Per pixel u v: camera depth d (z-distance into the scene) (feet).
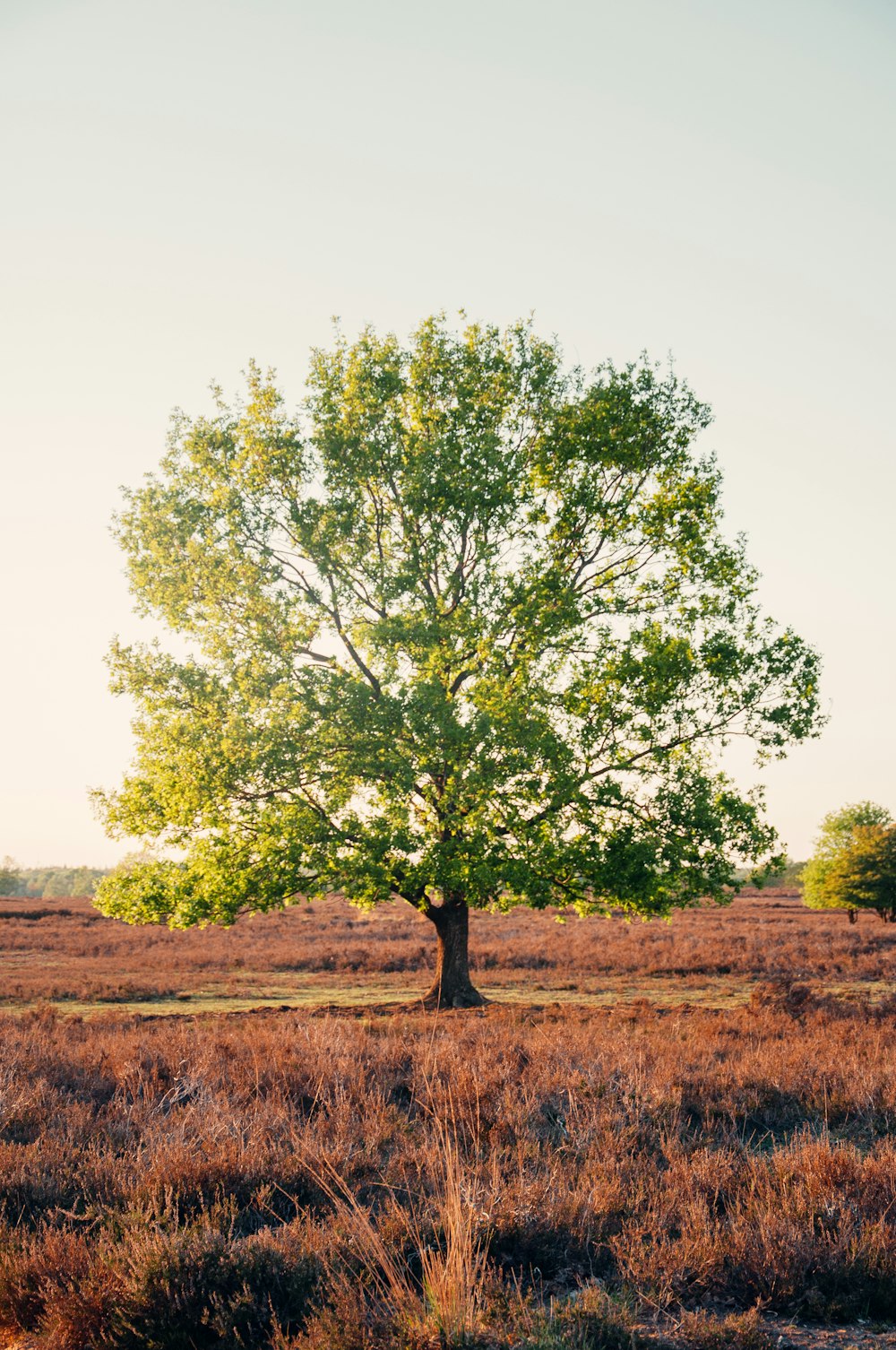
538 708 67.21
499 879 65.26
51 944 162.30
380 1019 63.10
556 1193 21.98
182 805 65.77
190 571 71.51
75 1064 40.55
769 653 71.31
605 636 71.67
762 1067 38.34
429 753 63.93
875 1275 18.30
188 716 68.69
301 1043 43.96
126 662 70.79
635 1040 45.47
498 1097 32.48
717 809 67.36
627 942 153.07
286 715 65.21
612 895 69.77
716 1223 20.43
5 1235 19.83
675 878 66.95
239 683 67.31
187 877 67.05
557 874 68.90
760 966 112.06
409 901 74.49
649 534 74.23
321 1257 18.21
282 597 72.13
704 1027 53.16
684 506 74.18
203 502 74.02
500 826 69.05
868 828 233.14
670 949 135.85
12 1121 30.19
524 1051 42.73
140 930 206.18
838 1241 19.20
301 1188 23.65
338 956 131.75
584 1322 15.94
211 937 183.01
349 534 74.38
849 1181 22.77
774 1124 32.22
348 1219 19.81
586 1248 19.98
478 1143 26.76
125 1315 16.40
